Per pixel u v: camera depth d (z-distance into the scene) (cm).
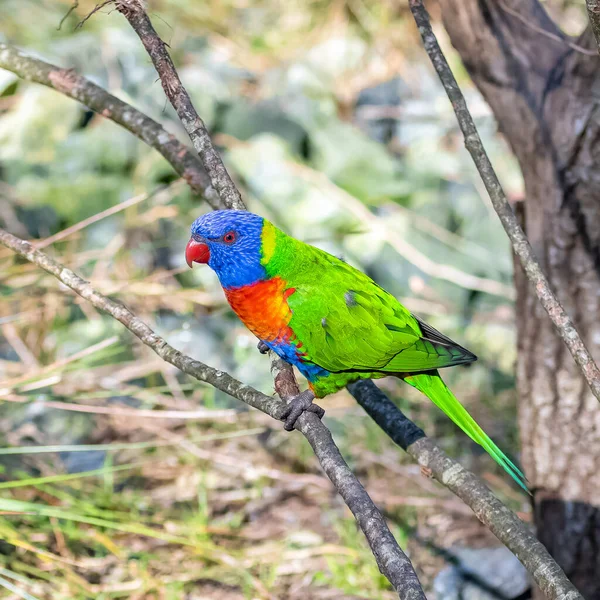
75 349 1044
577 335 414
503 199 457
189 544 763
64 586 743
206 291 1134
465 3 575
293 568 802
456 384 1098
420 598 350
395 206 1227
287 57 1382
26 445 930
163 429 954
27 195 1147
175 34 1351
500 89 597
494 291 1170
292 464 954
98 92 674
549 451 659
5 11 1245
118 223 1152
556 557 673
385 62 1377
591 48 552
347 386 630
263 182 1188
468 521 867
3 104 1201
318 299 550
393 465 939
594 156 576
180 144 656
